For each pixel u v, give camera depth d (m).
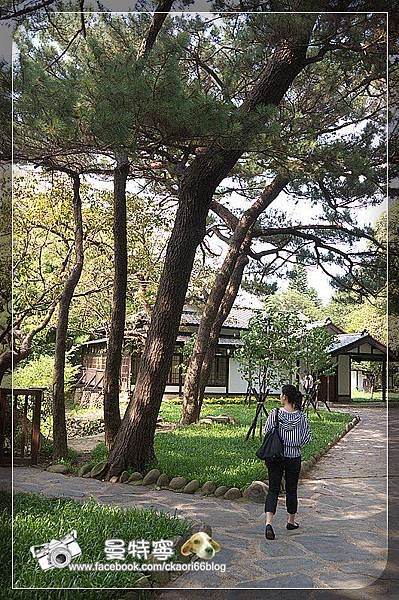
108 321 11.66
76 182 7.98
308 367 11.97
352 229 10.95
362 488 6.97
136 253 11.20
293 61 7.02
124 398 13.97
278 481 4.97
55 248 10.14
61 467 7.36
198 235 7.35
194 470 7.28
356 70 8.23
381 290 11.41
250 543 4.68
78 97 5.30
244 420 12.60
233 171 10.11
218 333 12.73
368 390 26.06
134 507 5.35
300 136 6.96
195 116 5.62
